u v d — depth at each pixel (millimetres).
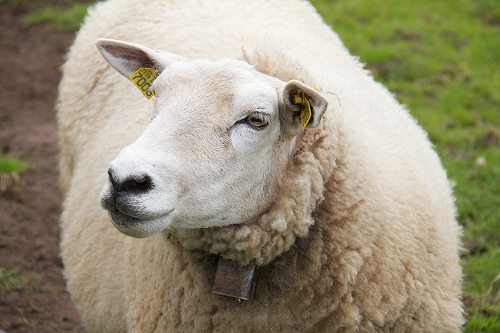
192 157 3156
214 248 3426
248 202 3348
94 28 5879
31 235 6898
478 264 6055
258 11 5324
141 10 5555
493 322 5395
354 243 3484
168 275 3746
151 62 3838
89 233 4746
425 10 11219
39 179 7852
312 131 3469
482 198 6949
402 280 3602
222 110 3234
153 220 3070
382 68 9500
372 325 3521
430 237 3867
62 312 5875
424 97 8797
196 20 5172
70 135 5738
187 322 3697
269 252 3398
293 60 3703
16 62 10688
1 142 8523
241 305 3520
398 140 4148
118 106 5074
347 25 10828
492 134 7949
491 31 10391
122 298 4305
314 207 3455
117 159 3029
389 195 3703
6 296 5988
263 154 3316
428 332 3689
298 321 3527
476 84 8969
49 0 12625
